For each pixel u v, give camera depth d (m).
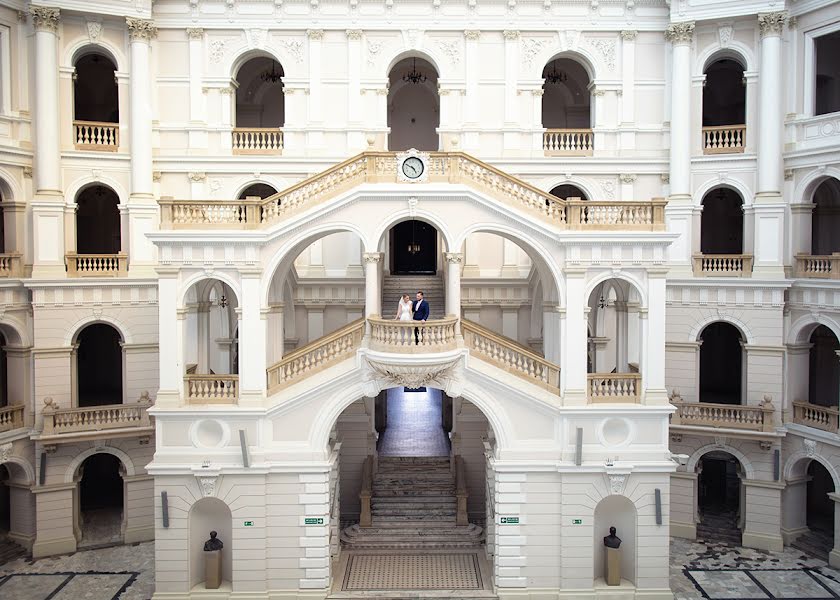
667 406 21.98
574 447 22.02
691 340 27.77
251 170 28.52
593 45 29.09
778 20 26.55
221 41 28.64
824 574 24.05
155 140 28.55
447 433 32.81
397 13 28.58
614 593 22.12
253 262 21.98
